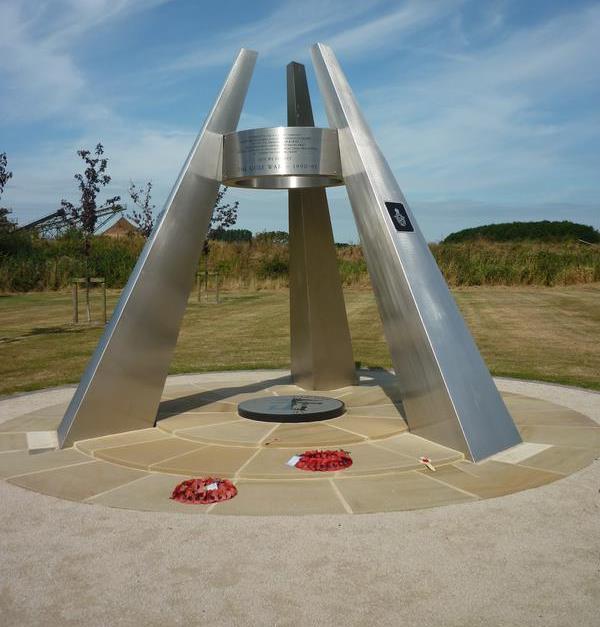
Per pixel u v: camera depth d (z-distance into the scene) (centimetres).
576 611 378
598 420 835
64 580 423
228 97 806
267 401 854
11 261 3391
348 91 808
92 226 2089
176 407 874
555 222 6319
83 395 737
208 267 3422
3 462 679
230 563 444
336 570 432
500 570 429
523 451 689
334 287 956
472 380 704
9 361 1382
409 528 497
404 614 377
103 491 587
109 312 2350
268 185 861
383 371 1209
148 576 427
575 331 1744
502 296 2778
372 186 743
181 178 767
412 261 729
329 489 581
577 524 504
